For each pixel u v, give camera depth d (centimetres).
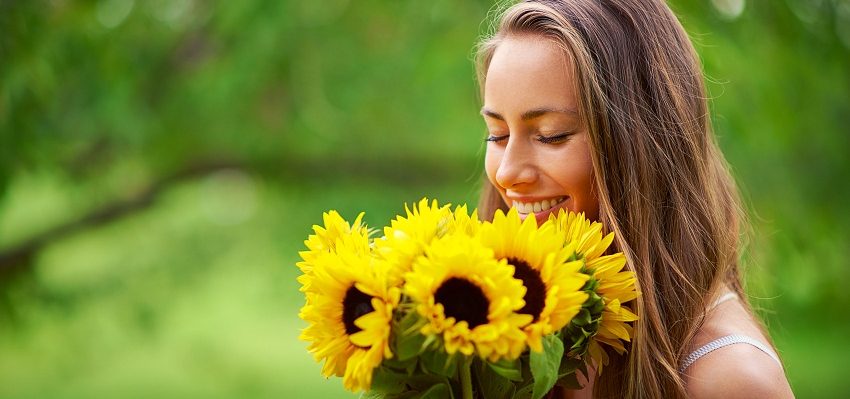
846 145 586
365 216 733
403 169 745
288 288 791
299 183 752
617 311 158
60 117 530
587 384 189
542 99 169
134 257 795
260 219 832
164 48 599
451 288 143
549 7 173
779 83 525
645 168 175
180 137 640
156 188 727
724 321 178
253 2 554
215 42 597
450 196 745
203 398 1021
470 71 569
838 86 542
